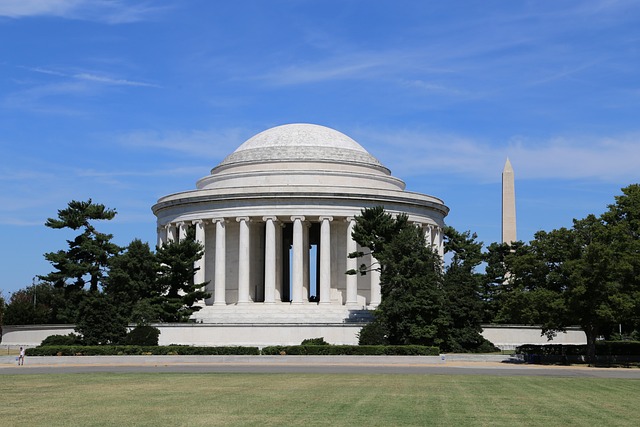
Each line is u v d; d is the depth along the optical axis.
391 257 87.75
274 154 114.75
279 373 63.00
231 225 109.94
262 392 46.78
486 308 105.19
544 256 83.19
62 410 38.75
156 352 80.81
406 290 86.50
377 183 115.75
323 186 106.19
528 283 84.44
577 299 77.12
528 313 80.31
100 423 34.31
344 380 55.75
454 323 91.00
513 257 86.56
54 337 90.38
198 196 108.94
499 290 113.06
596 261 76.12
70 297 106.88
